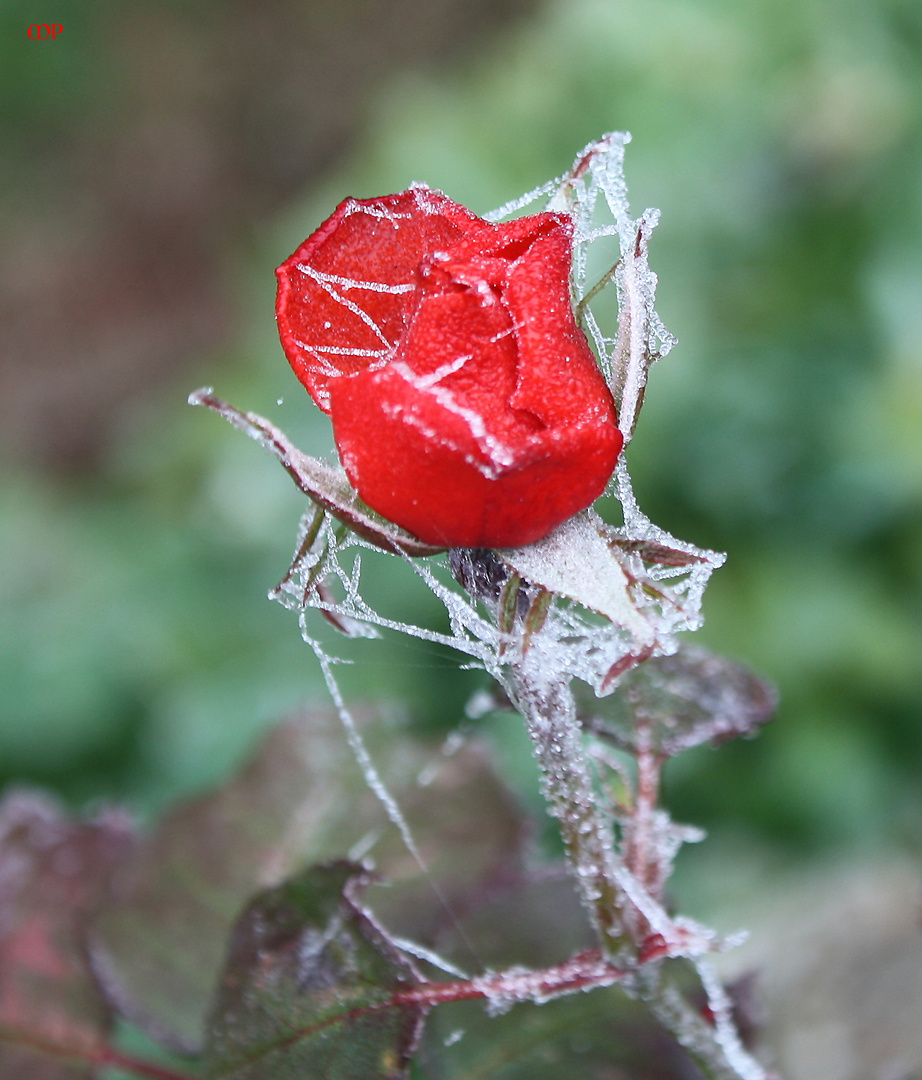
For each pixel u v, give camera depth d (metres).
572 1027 0.22
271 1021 0.21
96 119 1.43
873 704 0.56
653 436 0.59
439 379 0.19
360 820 0.25
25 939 0.24
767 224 0.64
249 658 0.60
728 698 0.23
